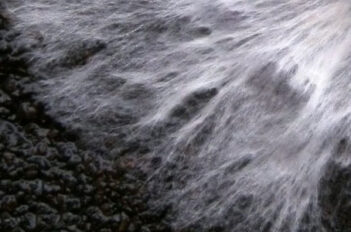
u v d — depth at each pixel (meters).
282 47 1.44
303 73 1.41
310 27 1.48
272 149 1.35
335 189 1.35
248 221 1.31
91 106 1.31
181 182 1.30
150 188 1.29
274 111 1.38
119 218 1.26
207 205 1.30
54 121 1.28
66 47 1.34
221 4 1.45
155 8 1.42
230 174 1.32
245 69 1.41
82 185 1.26
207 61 1.40
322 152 1.37
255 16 1.47
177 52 1.39
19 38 1.31
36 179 1.24
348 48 1.47
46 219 1.22
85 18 1.38
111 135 1.30
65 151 1.27
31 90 1.29
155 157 1.30
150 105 1.34
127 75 1.35
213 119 1.35
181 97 1.36
